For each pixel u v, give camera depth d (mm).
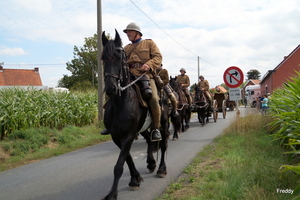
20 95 10133
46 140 9008
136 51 4645
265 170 4418
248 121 8984
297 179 4016
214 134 10523
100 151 8180
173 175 5281
